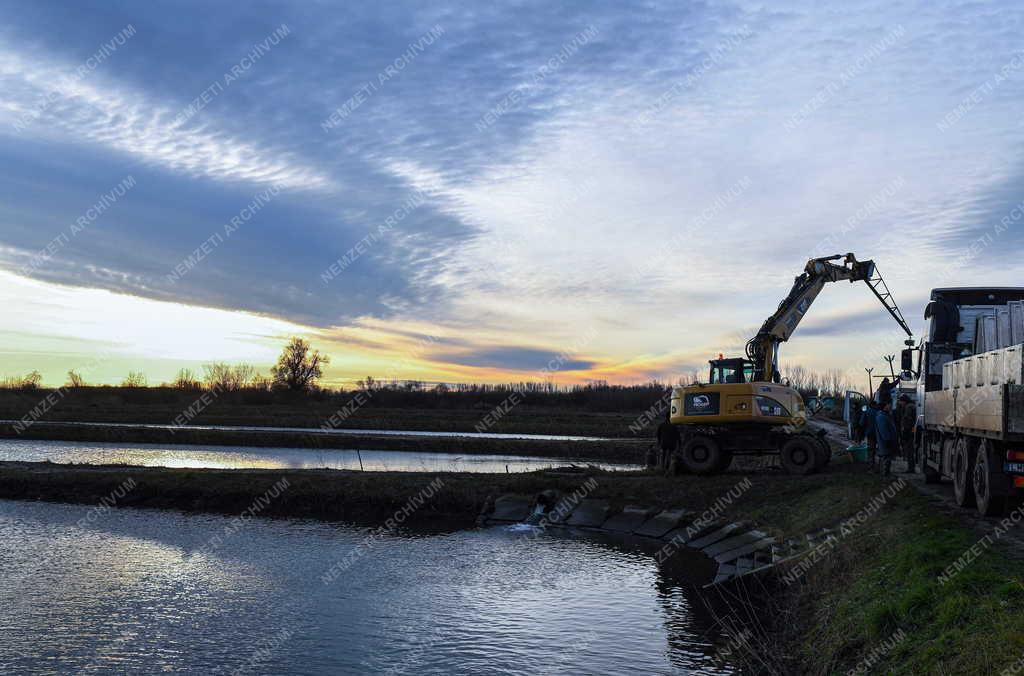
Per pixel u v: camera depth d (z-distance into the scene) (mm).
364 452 50594
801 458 27094
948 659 8719
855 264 29172
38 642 15367
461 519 29484
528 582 20062
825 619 13023
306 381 108688
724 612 17078
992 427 14672
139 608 17609
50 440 54812
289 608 17703
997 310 18859
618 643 15164
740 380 29438
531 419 79625
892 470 26422
